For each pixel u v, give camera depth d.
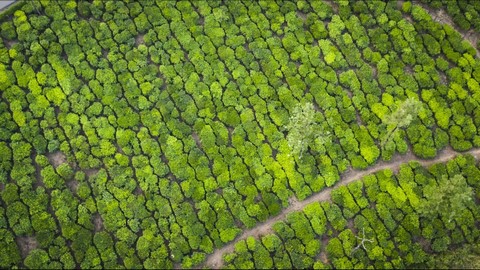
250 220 46.81
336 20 55.09
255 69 52.81
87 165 48.00
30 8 53.62
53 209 46.25
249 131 50.16
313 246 45.72
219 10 54.91
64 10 53.97
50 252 44.56
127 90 51.19
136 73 51.81
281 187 48.03
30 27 52.78
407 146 50.31
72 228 45.53
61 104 50.16
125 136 49.28
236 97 51.56
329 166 48.94
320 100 51.56
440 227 46.62
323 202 47.47
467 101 51.69
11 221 45.34
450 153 50.38
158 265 44.81
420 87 52.56
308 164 48.91
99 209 46.41
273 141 49.84
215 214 46.84
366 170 49.47
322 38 54.59
